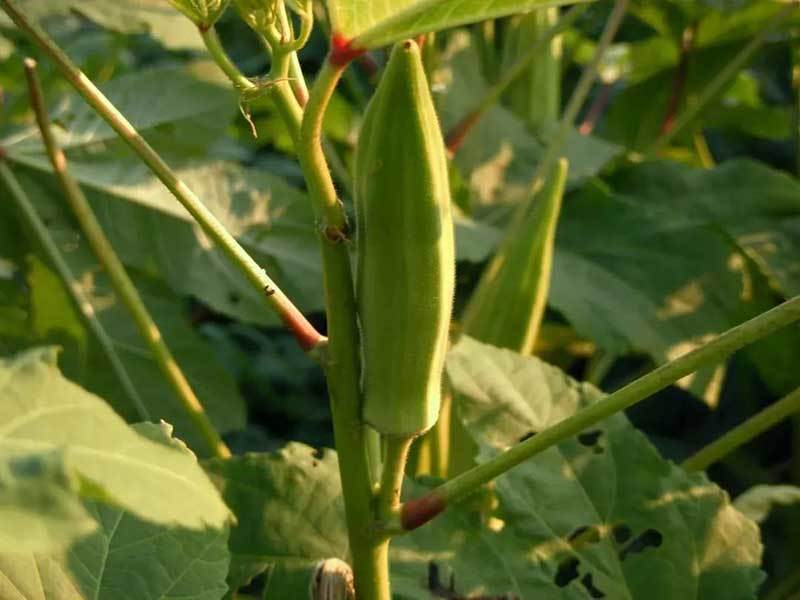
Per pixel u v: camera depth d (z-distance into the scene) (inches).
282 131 44.0
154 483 11.9
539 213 27.0
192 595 16.6
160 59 46.9
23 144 26.9
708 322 31.1
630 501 21.0
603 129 44.8
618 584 20.4
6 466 9.4
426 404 15.0
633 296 31.3
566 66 43.1
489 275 29.0
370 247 14.3
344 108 39.5
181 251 27.4
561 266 31.7
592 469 21.2
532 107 36.5
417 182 13.8
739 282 31.6
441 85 31.9
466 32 35.0
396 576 19.3
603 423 21.7
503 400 21.6
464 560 19.7
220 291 27.5
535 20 35.8
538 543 20.3
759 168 33.4
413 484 20.4
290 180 47.5
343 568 16.8
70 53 40.6
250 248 27.5
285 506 20.1
